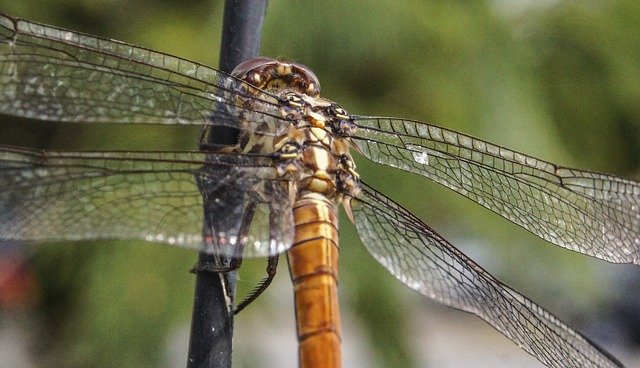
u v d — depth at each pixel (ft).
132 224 1.61
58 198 1.61
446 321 5.53
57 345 1.81
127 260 1.78
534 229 1.67
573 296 1.80
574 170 1.68
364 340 1.79
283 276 1.77
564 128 1.83
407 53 1.77
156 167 1.62
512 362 4.54
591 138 1.83
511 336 1.66
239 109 1.64
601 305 1.81
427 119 1.78
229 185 1.63
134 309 1.77
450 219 1.79
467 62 1.78
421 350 1.80
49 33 1.63
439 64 1.78
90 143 1.79
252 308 1.77
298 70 1.65
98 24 1.82
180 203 1.62
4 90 1.62
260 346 1.78
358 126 1.67
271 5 1.77
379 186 1.77
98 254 1.78
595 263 1.81
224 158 1.63
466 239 1.80
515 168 1.68
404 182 1.77
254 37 1.64
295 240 1.64
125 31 1.81
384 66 1.77
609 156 1.84
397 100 1.78
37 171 1.61
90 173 1.61
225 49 1.64
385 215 1.67
